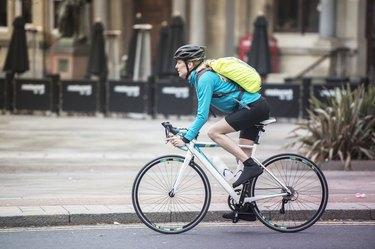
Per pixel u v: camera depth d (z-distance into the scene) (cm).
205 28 6538
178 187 1814
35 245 1644
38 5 6669
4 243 1659
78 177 2550
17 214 1838
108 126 4256
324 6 6309
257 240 1720
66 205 1981
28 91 4975
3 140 3544
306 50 6412
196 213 1819
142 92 4728
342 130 2748
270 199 1806
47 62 6769
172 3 6969
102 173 2655
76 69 6138
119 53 6800
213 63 1731
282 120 4669
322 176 1795
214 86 1722
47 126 4228
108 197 2103
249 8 6581
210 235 1770
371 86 2994
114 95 4816
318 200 1808
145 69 5428
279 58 6512
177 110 4666
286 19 6606
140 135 3806
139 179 1767
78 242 1678
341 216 1958
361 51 6488
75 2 6128
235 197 1770
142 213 1770
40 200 2053
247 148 1778
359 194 2153
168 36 5366
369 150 2783
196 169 1770
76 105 4878
